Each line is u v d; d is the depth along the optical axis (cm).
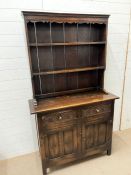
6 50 181
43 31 178
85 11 198
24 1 173
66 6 189
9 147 215
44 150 175
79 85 214
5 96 195
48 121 167
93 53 207
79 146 190
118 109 263
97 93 206
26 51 188
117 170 188
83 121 182
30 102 184
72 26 188
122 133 267
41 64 189
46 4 181
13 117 205
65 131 178
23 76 195
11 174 188
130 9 217
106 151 219
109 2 205
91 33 198
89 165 198
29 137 221
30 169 196
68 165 200
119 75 245
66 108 169
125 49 234
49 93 202
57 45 179
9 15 172
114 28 218
